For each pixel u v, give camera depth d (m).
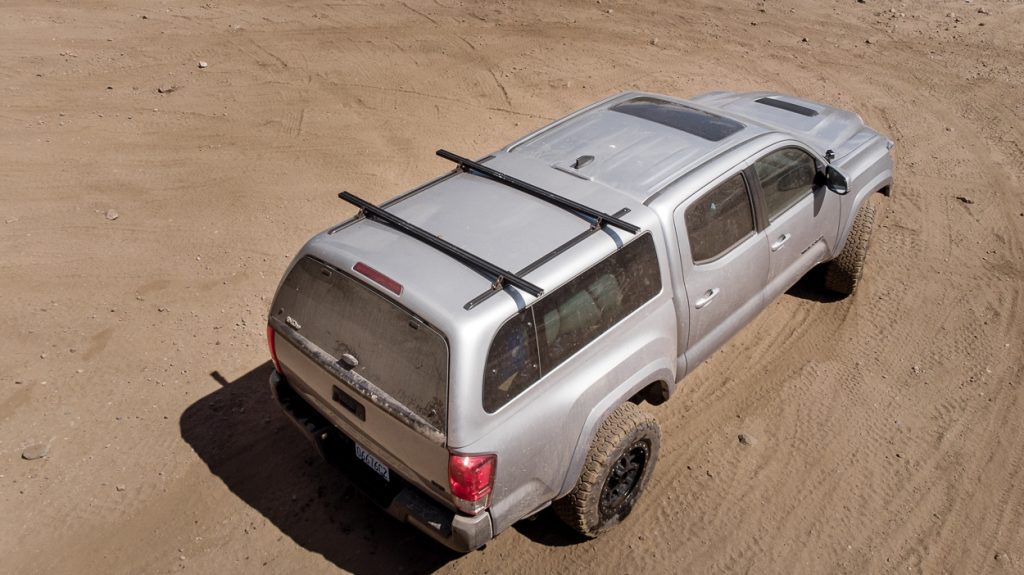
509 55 11.25
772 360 6.07
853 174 6.05
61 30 11.68
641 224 4.36
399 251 4.01
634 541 4.64
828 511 4.84
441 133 9.12
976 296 6.75
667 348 4.64
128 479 4.89
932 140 9.36
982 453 5.25
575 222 4.30
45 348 5.88
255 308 6.39
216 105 9.67
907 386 5.80
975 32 12.56
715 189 4.82
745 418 5.53
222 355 5.90
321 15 12.52
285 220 7.54
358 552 4.53
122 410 5.39
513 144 5.26
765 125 5.56
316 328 4.07
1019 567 4.51
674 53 11.56
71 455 5.04
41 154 8.48
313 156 8.63
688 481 5.04
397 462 3.91
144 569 4.37
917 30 12.66
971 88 10.71
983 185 8.42
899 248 7.41
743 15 13.15
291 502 4.80
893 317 6.51
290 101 9.80
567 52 11.43
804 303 6.71
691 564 4.50
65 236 7.18
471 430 3.55
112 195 7.84
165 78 10.34
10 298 6.36
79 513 4.67
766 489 4.98
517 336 3.74
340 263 3.97
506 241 4.13
